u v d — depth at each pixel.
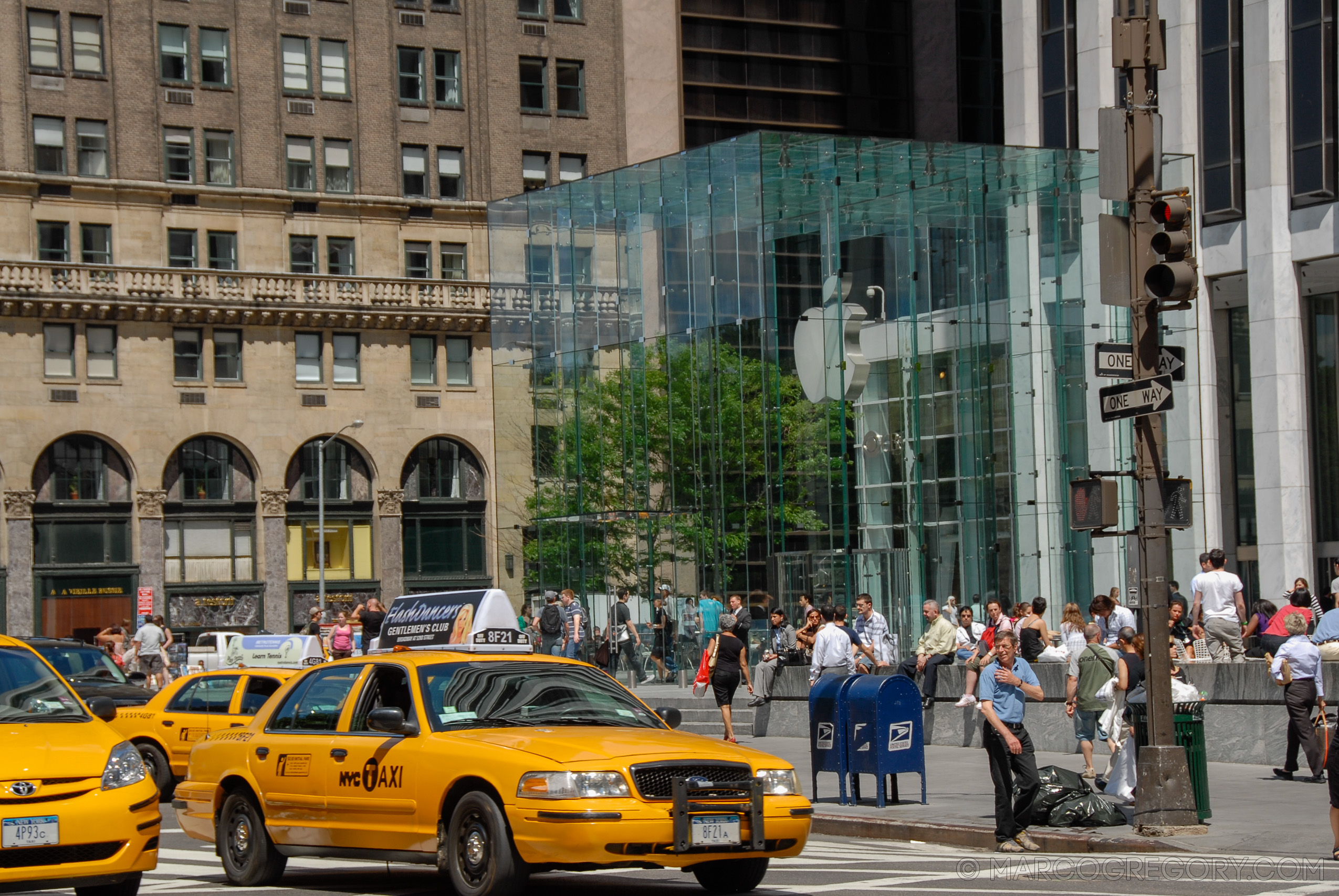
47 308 56.19
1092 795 15.79
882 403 33.28
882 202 33.72
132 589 57.53
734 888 11.70
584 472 36.91
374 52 62.69
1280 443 38.84
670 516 34.62
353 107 62.12
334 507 61.06
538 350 38.38
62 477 57.00
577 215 37.25
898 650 32.50
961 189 34.53
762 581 32.72
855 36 71.56
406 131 63.06
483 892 10.55
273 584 59.47
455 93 64.19
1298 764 19.84
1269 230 39.00
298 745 12.40
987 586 33.97
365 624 33.66
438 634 25.89
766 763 11.13
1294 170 38.72
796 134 33.09
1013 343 34.94
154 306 57.75
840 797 18.62
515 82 64.94
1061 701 23.08
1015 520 34.50
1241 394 42.06
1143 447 15.15
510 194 64.50
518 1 65.25
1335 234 37.94
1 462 55.62
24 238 56.66
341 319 60.88
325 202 61.47
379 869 14.11
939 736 24.88
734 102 69.69
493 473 63.53
